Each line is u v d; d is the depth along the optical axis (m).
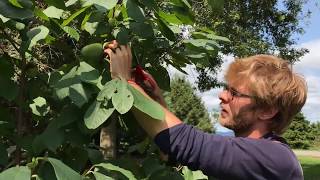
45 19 2.04
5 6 1.84
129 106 1.78
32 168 1.69
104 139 2.28
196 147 1.84
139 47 2.28
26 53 2.39
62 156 2.08
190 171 2.25
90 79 1.90
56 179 1.67
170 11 2.22
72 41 2.31
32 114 2.33
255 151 1.85
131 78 2.09
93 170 1.95
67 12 2.19
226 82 2.06
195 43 2.28
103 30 2.11
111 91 1.83
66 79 1.92
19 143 2.10
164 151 1.87
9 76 2.13
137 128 2.32
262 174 1.85
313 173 19.00
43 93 2.26
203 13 7.36
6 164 2.03
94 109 1.84
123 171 1.82
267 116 1.99
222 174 1.85
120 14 2.13
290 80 1.97
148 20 2.14
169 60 2.43
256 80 1.97
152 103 1.83
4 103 2.33
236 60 2.07
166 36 2.26
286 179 1.86
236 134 2.07
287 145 1.97
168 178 2.19
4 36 2.14
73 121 1.94
